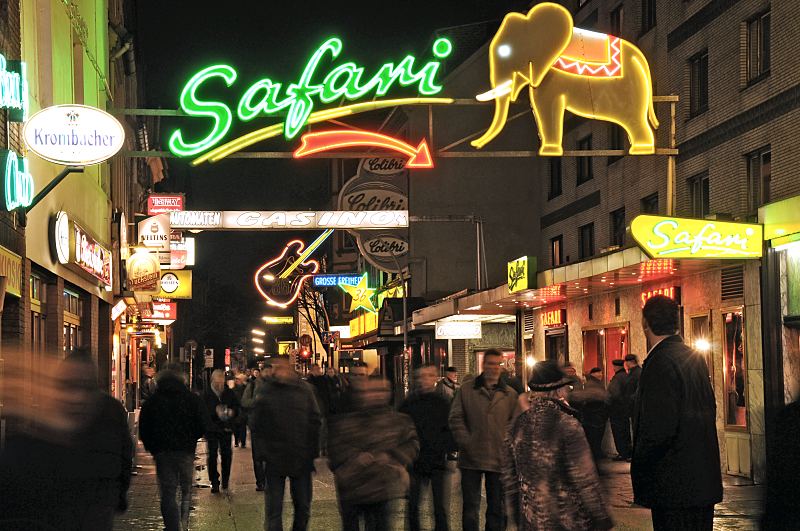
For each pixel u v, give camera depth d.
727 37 21.72
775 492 4.95
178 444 11.47
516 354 35.69
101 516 6.74
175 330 91.12
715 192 22.16
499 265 43.94
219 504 15.98
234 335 118.50
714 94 22.30
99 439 6.70
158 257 32.56
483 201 43.88
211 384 17.98
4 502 6.07
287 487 17.95
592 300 28.44
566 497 6.33
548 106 21.33
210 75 19.83
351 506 9.91
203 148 19.73
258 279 68.88
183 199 39.41
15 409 6.25
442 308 37.59
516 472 6.56
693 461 6.55
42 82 19.47
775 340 18.25
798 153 18.72
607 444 22.80
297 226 22.08
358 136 20.39
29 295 16.91
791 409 4.98
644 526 12.75
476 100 20.98
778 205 18.03
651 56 26.05
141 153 19.59
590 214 32.25
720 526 12.82
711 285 21.11
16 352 6.32
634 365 19.91
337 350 73.12
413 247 44.62
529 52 21.27
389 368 59.16
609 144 30.66
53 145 15.03
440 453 11.37
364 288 55.03
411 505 11.47
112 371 30.02
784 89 19.23
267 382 11.15
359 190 40.97
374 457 9.76
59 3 20.98
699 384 6.64
